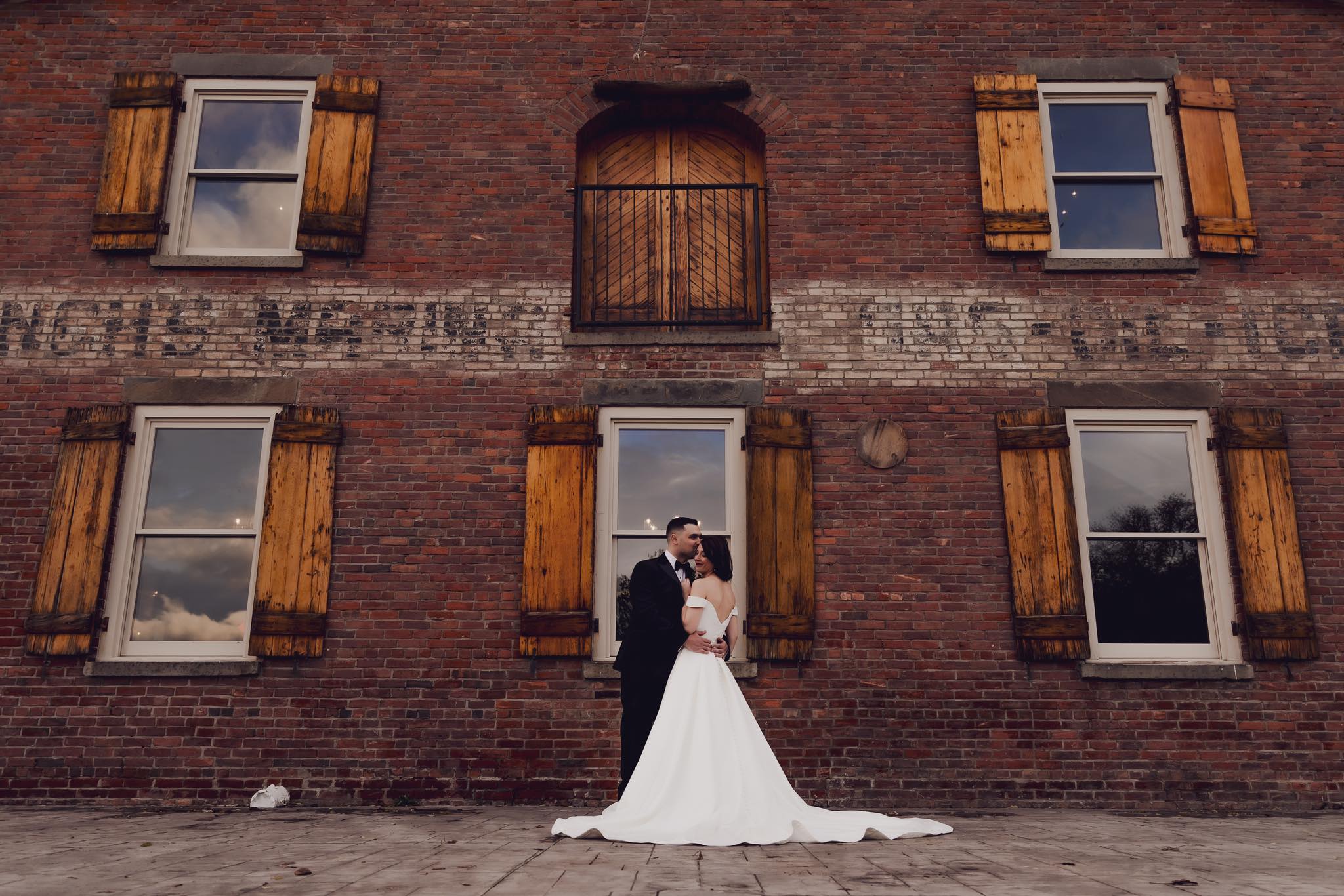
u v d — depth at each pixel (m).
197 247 8.05
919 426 7.56
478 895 3.21
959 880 3.56
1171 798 6.83
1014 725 6.98
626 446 7.69
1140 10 8.48
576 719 6.99
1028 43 8.42
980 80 8.20
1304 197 8.02
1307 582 7.19
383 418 7.54
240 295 7.76
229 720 6.94
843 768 6.91
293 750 6.91
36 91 8.15
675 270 8.32
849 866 3.92
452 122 8.20
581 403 7.59
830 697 7.03
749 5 8.51
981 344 7.73
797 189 8.08
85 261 7.79
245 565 7.41
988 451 7.51
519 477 7.46
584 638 7.05
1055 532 7.23
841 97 8.28
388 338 7.70
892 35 8.44
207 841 4.89
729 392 7.60
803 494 7.36
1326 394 7.59
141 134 8.02
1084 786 6.86
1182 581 7.38
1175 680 7.04
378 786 6.86
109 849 4.61
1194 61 8.36
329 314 7.74
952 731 6.98
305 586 7.12
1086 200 8.27
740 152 8.61
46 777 6.81
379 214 7.97
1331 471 7.42
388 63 8.32
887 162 8.14
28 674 6.97
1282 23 8.44
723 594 5.41
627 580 7.41
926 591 7.23
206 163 8.24
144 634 7.24
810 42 8.41
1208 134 8.10
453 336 7.72
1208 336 7.72
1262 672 7.04
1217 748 6.91
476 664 7.09
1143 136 8.37
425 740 6.95
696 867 3.86
